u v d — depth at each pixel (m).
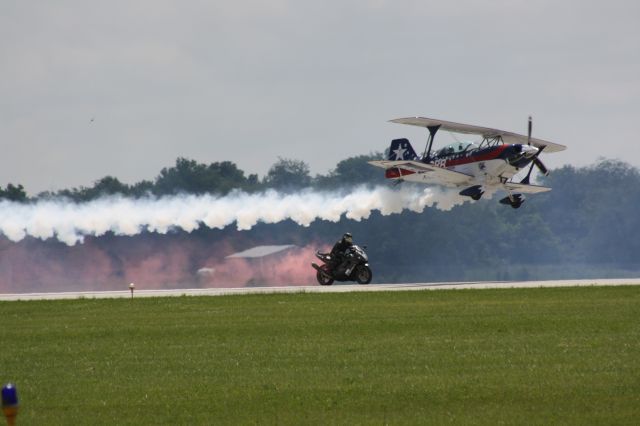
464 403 51.97
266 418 50.06
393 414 50.31
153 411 51.88
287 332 76.19
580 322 78.00
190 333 77.06
